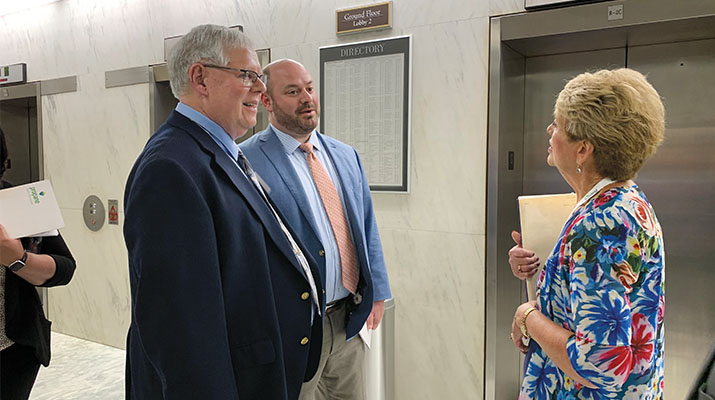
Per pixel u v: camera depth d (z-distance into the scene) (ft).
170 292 3.36
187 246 3.42
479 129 7.97
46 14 13.24
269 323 3.97
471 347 8.25
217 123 4.09
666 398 7.90
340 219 5.90
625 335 3.17
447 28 8.11
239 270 3.81
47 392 9.97
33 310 5.27
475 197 8.08
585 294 3.27
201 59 3.93
